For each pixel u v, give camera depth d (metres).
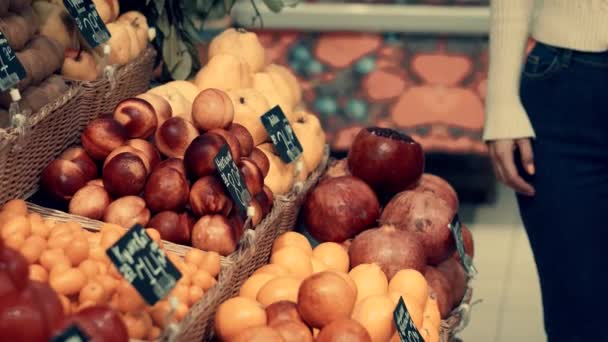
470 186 3.48
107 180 1.83
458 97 3.28
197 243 1.80
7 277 1.40
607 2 2.01
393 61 3.32
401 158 2.09
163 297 1.57
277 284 1.75
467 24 3.33
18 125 1.74
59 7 1.98
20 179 1.81
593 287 2.12
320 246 1.97
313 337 1.71
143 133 1.92
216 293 1.70
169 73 2.26
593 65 2.04
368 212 2.06
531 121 2.12
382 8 3.36
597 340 2.12
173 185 1.82
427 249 2.03
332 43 3.35
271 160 2.05
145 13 2.21
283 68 2.34
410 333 1.75
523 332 2.85
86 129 1.88
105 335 1.44
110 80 2.00
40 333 1.39
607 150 2.07
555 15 2.07
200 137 1.86
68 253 1.63
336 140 3.23
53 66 1.90
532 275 3.11
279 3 2.27
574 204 2.11
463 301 2.05
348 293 1.68
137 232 1.57
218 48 2.21
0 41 1.73
